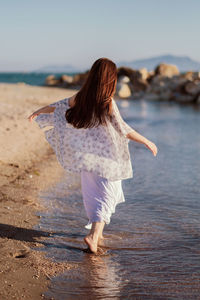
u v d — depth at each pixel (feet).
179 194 16.72
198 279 8.93
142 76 126.62
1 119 32.12
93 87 9.95
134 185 18.31
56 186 17.28
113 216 13.67
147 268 9.52
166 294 8.16
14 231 11.43
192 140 34.47
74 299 7.80
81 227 12.41
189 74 117.29
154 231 12.26
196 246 11.04
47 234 11.54
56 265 9.41
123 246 10.99
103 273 9.13
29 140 26.11
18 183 16.81
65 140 10.41
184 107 81.05
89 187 10.61
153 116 59.82
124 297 7.98
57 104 10.74
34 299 7.68
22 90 95.61
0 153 21.18
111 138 10.22
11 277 8.50
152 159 25.26
